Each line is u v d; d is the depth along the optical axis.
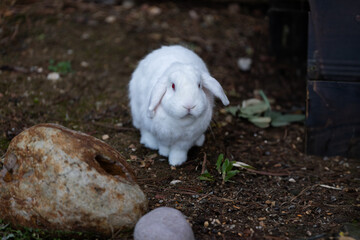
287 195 2.04
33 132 1.87
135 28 3.06
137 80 2.16
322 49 2.16
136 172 2.10
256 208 1.98
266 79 2.71
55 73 2.53
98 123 2.31
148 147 2.21
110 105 2.41
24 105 2.35
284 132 2.36
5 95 2.38
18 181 1.85
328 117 2.20
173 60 2.08
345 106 2.18
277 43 2.88
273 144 2.29
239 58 2.85
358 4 2.11
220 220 1.94
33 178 1.84
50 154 1.83
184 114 1.95
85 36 2.94
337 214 1.97
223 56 2.85
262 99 2.53
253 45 2.99
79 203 1.82
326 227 1.92
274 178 2.12
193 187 2.05
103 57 2.77
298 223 1.94
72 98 2.42
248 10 3.36
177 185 2.05
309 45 2.17
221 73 2.67
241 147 2.26
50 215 1.82
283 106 2.51
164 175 2.09
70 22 3.06
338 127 2.20
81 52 2.79
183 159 2.14
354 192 2.06
